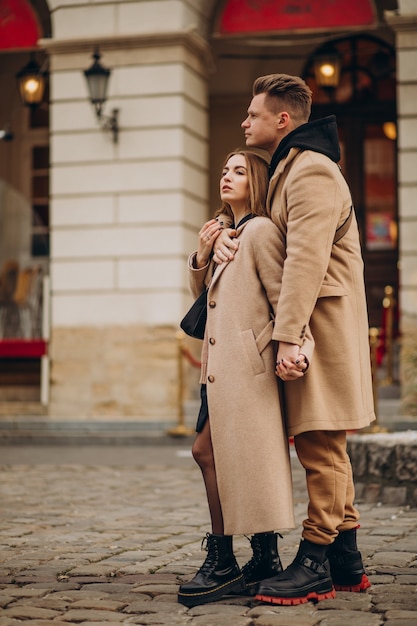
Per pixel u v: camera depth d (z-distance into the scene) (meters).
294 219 4.28
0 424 14.96
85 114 15.37
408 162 14.41
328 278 4.37
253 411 4.30
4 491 8.73
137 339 15.05
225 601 4.38
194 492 8.59
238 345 4.36
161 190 15.10
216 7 16.12
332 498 4.37
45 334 15.44
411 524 6.53
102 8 15.30
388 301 14.85
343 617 4.05
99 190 15.30
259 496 4.24
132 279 15.14
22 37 16.33
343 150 18.45
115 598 4.46
